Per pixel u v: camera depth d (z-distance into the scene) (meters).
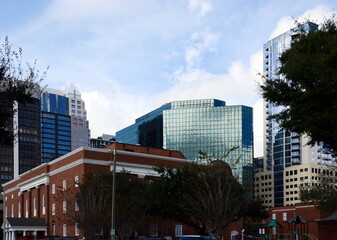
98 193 48.03
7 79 16.05
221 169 39.47
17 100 16.19
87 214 45.78
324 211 61.75
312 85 19.92
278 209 98.69
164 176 51.94
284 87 21.27
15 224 70.56
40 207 76.81
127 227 50.84
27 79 16.52
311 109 19.73
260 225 82.44
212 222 34.91
